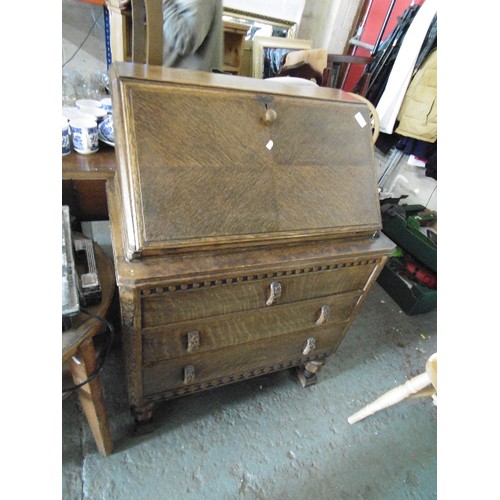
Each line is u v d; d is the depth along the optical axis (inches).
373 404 40.9
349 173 30.9
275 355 39.4
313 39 98.7
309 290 33.1
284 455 41.2
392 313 68.3
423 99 70.7
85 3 78.2
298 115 28.7
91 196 37.1
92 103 41.1
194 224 24.6
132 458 37.8
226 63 78.0
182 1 43.9
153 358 30.7
